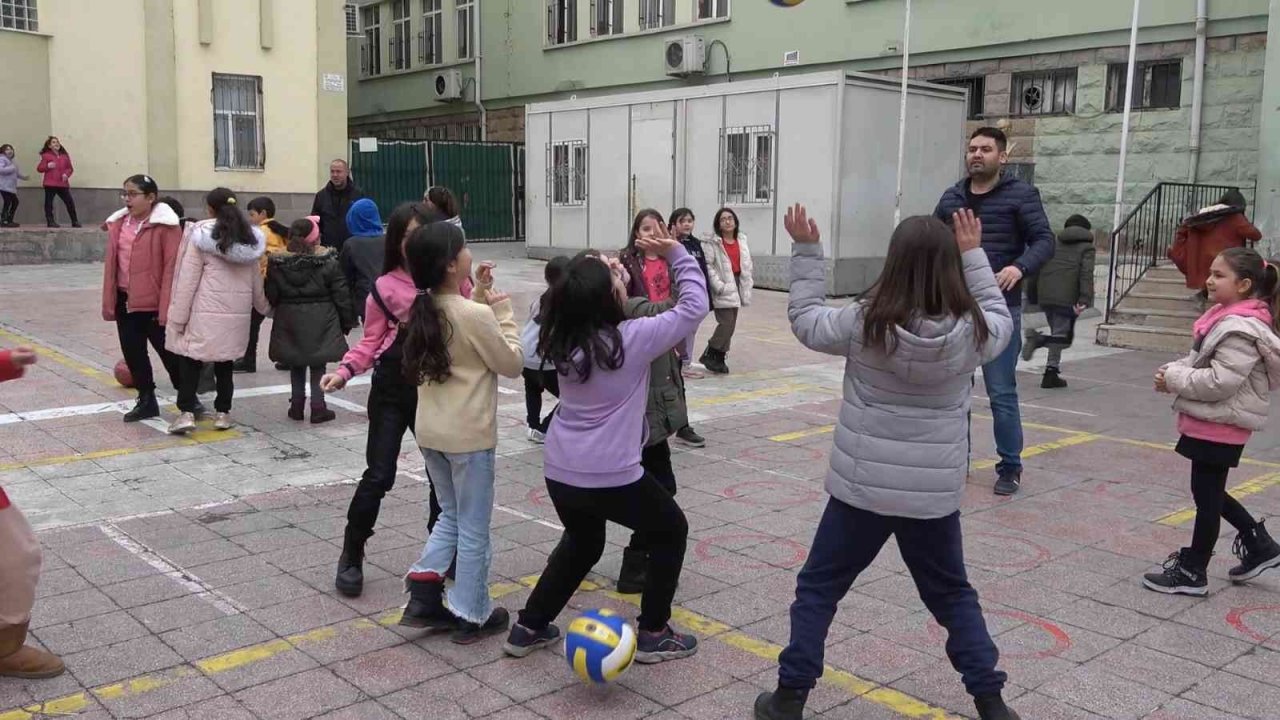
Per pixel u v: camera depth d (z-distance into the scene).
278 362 7.77
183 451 7.10
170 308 7.21
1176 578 4.77
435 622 4.20
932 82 19.47
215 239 7.09
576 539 3.97
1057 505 6.16
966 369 3.23
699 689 3.84
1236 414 4.49
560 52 26.08
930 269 3.18
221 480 6.45
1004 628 4.41
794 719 3.50
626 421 3.77
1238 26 15.49
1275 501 6.29
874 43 20.08
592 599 4.68
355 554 4.62
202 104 20.72
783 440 7.72
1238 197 10.79
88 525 5.57
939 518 3.34
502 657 4.08
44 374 9.45
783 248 17.58
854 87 16.66
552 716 3.63
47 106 19.34
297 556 5.14
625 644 3.67
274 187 21.69
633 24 24.41
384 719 3.60
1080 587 4.86
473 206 26.23
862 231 17.14
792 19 21.36
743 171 18.16
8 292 14.79
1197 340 4.64
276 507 5.93
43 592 4.66
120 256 7.57
